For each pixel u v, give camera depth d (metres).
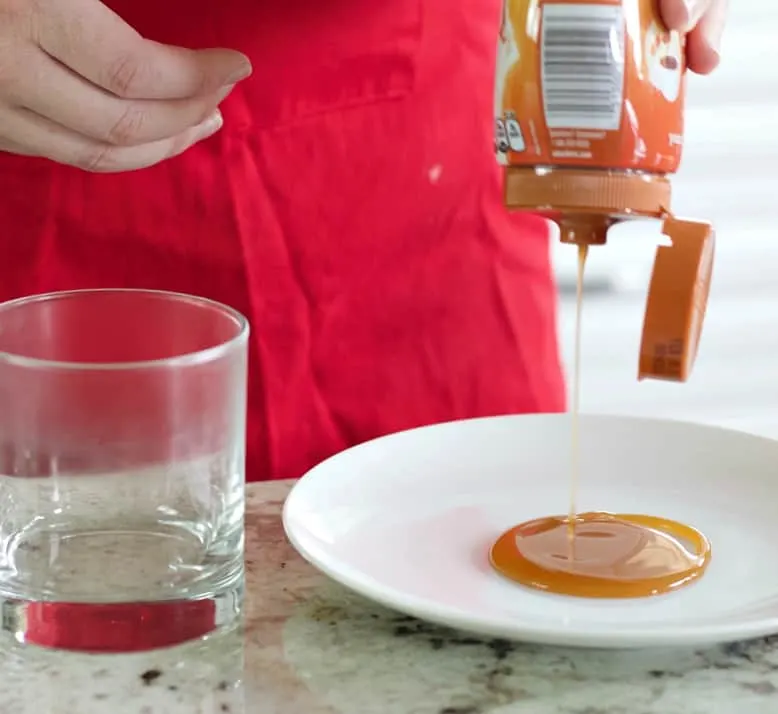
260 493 0.80
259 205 0.98
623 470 0.79
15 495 0.67
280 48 0.96
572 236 0.70
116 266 0.98
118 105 0.75
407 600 0.65
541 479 0.78
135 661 0.66
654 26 0.68
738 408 1.71
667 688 0.65
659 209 0.69
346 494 0.76
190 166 0.96
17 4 0.73
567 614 0.68
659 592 0.69
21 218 0.96
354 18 0.97
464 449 0.80
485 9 0.99
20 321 0.69
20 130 0.76
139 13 0.94
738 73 1.56
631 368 1.64
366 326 1.02
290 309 1.00
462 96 1.00
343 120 0.98
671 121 0.69
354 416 1.04
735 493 0.77
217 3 0.94
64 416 0.66
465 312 1.04
